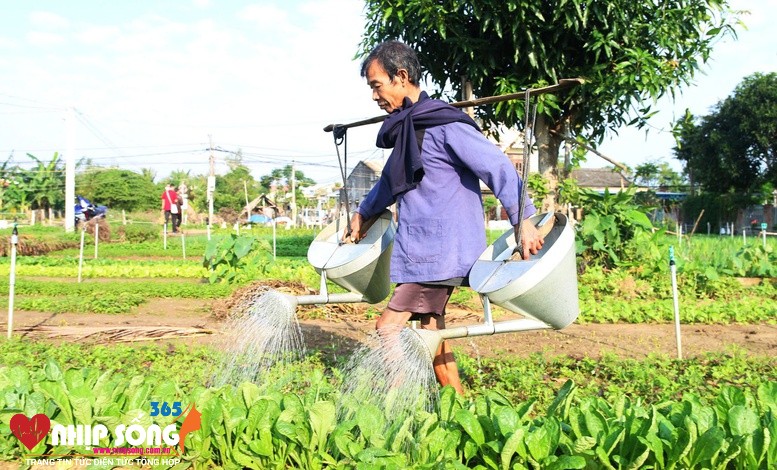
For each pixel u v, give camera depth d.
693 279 11.28
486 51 10.78
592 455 2.72
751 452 2.73
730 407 3.15
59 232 32.06
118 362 6.01
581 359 6.47
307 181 79.25
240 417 3.13
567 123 11.61
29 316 9.34
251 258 12.48
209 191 43.75
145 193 55.97
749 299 10.55
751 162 41.59
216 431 3.13
